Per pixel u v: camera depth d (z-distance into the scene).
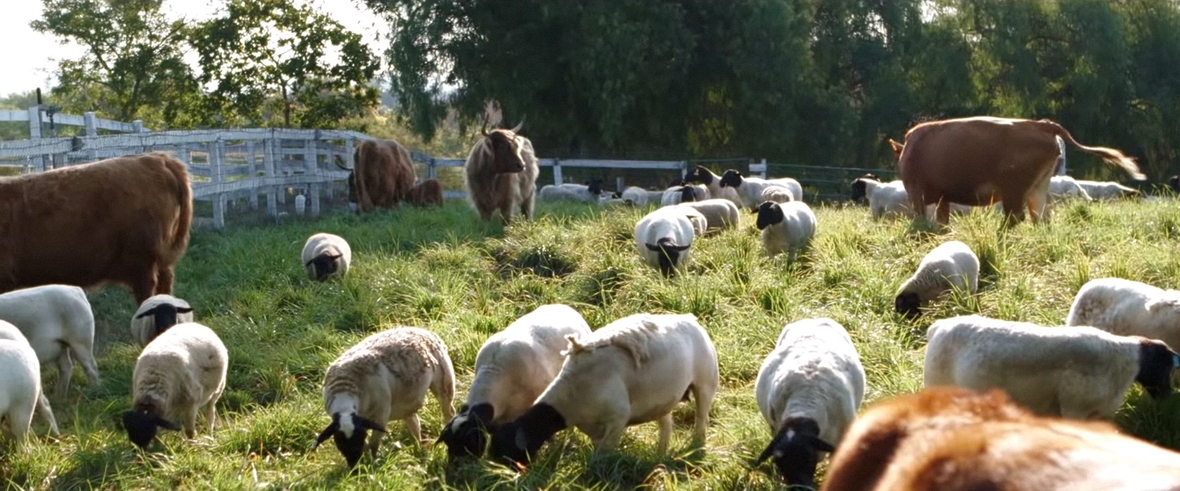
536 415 6.13
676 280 10.01
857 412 6.08
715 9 29.75
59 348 8.34
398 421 7.35
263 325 9.92
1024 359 5.93
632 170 30.66
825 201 27.38
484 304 10.27
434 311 10.00
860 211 16.70
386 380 6.59
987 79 33.22
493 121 33.41
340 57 31.64
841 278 10.08
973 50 32.56
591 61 28.05
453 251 12.45
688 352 6.46
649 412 6.35
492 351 6.62
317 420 7.07
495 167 14.58
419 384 6.82
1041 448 1.61
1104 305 7.08
